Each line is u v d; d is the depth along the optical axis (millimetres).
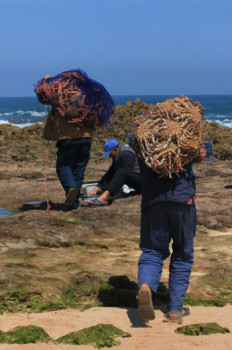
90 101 9031
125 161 8477
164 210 4500
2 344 3855
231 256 6629
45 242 7074
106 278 5523
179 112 4512
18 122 62219
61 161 9555
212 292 5246
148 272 4422
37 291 5035
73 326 4332
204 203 10219
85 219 8594
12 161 20359
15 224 7574
